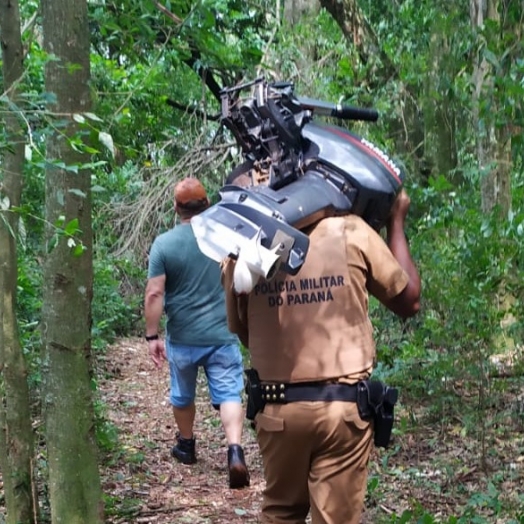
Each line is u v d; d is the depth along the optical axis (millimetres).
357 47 9508
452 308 5668
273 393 3123
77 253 3453
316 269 3113
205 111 9461
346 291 3109
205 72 8320
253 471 6051
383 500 5059
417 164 9109
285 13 10477
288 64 9047
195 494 5543
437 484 5273
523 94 5309
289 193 3078
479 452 5738
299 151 3217
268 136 3213
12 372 4078
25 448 4125
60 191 3736
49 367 3959
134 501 5293
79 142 3344
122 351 11070
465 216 5703
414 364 6160
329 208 3115
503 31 6332
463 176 9086
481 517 4520
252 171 3309
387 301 3209
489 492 4832
